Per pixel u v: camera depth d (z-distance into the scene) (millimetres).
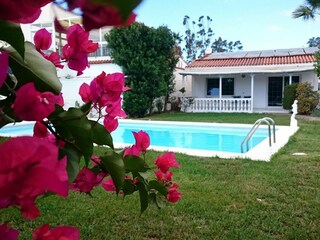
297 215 3764
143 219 3660
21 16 506
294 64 18953
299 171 5660
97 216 3730
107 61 18031
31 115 682
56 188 449
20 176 440
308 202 4145
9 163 434
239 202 4176
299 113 17297
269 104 20172
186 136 12859
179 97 21625
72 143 954
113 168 1108
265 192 4523
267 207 4000
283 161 6457
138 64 17328
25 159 435
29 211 644
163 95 19000
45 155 446
